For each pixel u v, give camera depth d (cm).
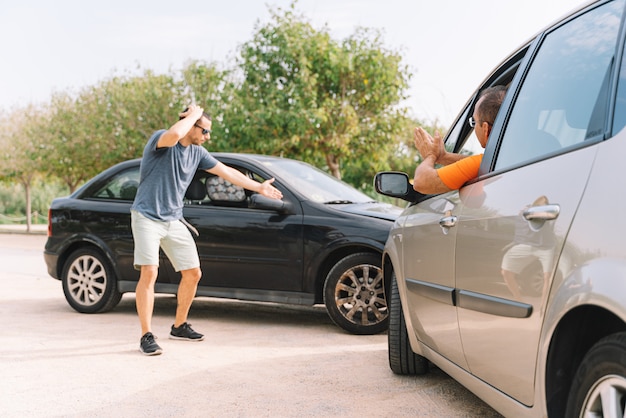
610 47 242
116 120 2653
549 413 235
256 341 612
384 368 503
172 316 755
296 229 675
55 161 3012
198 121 588
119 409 401
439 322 363
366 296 650
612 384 201
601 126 227
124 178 769
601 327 222
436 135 385
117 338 619
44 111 3462
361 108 2109
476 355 310
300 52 2006
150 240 570
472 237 309
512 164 294
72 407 405
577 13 287
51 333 642
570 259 219
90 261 768
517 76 325
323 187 736
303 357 543
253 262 688
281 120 1967
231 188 712
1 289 990
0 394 433
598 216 209
